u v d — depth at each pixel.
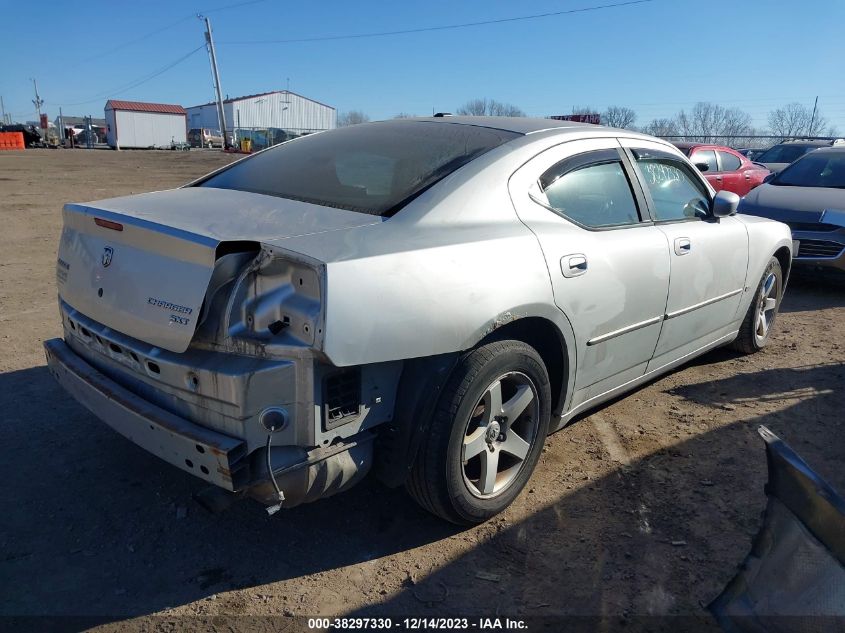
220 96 49.47
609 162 3.59
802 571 1.99
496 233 2.81
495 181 2.96
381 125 3.67
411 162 3.08
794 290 7.68
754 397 4.41
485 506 2.90
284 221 2.56
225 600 2.51
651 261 3.56
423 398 2.57
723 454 3.64
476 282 2.62
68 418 3.84
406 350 2.40
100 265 2.68
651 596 2.57
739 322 4.80
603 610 2.50
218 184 3.35
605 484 3.33
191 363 2.33
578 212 3.30
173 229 2.38
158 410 2.46
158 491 3.18
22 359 4.67
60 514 2.97
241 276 2.30
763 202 7.64
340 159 3.26
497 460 2.93
